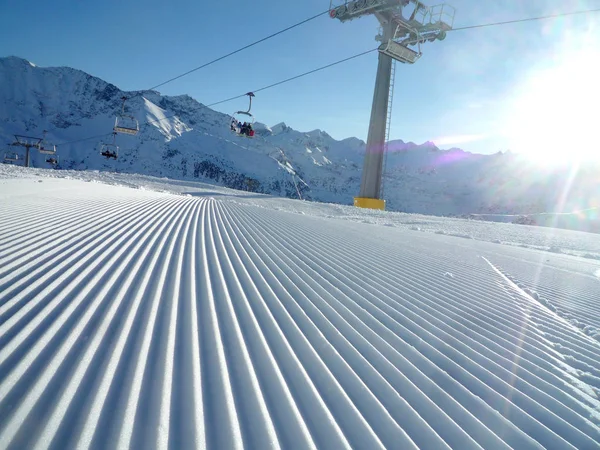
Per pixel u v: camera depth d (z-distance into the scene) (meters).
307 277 5.52
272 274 5.39
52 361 2.37
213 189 34.44
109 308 3.31
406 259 8.23
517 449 2.29
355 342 3.47
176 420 2.02
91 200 10.37
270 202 28.52
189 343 2.93
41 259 4.39
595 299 6.47
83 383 2.20
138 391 2.22
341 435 2.15
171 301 3.73
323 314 4.07
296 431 2.12
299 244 8.32
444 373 3.11
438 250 10.48
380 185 40.31
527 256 11.84
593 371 3.51
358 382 2.77
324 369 2.88
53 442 1.73
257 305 4.03
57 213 7.51
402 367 3.11
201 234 7.78
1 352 2.38
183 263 5.23
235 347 3.00
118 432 1.86
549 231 26.61
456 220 29.19
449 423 2.45
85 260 4.62
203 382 2.43
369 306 4.58
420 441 2.22
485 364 3.40
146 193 17.20
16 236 5.25
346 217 22.62
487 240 16.78
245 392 2.41
